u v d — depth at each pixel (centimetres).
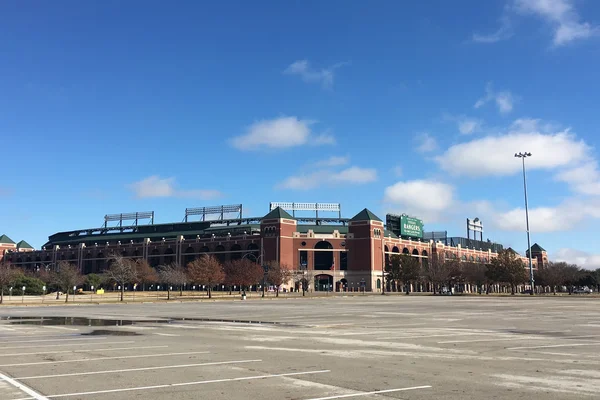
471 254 17638
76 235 18175
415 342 1955
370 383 1148
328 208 15275
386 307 5225
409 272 12444
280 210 13688
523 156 9825
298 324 2972
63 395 1046
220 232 14925
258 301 7619
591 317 3469
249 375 1254
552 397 1000
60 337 2245
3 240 19338
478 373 1267
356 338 2127
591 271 15212
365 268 13400
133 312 4547
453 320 3203
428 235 18488
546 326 2702
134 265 12056
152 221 17000
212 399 1003
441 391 1062
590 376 1220
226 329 2653
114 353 1673
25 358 1566
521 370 1309
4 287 8225
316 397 1015
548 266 13625
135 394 1052
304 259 13538
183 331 2542
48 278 10069
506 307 5088
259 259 13350
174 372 1301
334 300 7862
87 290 11456
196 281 9631
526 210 10169
